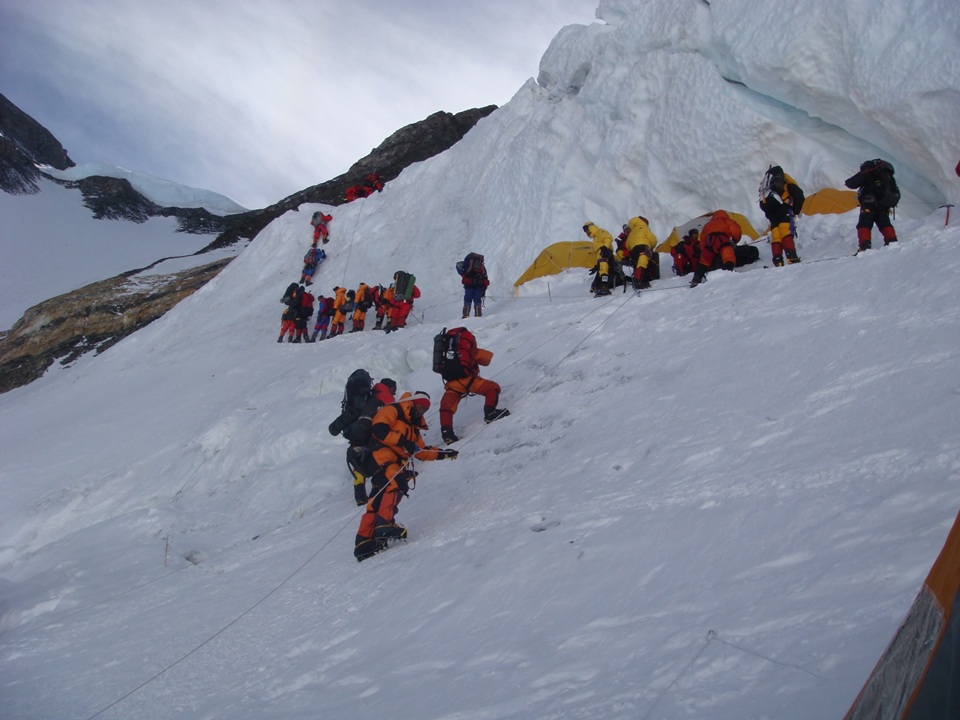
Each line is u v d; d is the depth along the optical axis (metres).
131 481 12.48
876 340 5.90
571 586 4.20
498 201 17.25
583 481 5.75
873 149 11.28
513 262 15.84
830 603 3.03
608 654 3.36
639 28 14.74
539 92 20.12
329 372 11.95
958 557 2.02
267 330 20.92
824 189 11.32
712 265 10.28
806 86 11.33
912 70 10.11
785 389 5.75
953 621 1.95
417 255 19.48
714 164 12.60
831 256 9.70
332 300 19.03
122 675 5.62
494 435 7.86
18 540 11.93
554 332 10.04
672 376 7.18
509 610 4.29
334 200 39.19
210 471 11.38
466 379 8.35
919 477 3.75
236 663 5.32
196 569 7.85
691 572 3.78
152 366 21.64
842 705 2.44
